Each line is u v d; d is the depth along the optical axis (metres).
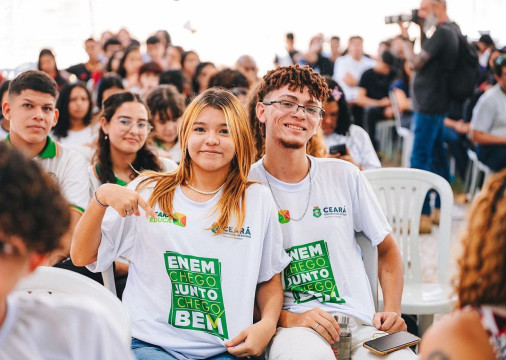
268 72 2.03
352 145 3.49
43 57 6.93
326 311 1.90
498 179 1.05
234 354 1.67
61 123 3.95
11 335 0.81
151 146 3.43
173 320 1.72
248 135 1.82
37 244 0.80
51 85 2.39
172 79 5.45
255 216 1.80
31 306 0.83
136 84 6.44
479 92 5.73
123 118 2.54
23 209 0.77
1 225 0.76
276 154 1.98
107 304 1.49
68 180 2.43
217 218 1.77
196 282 1.73
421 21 5.33
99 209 1.68
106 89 4.79
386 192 2.79
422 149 5.33
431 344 0.98
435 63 5.12
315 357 1.66
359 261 2.01
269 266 1.85
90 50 7.70
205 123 1.78
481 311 0.99
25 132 2.36
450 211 2.71
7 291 0.79
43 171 0.82
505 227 0.99
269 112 1.96
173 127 3.54
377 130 7.20
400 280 2.08
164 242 1.75
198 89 6.26
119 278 2.27
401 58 6.38
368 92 7.15
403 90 6.41
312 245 1.96
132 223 1.78
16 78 2.38
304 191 1.99
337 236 1.97
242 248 1.76
